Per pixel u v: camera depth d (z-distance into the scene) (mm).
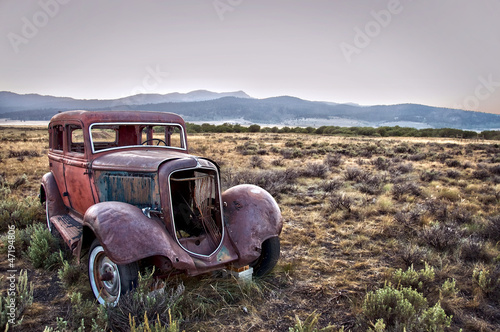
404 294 3754
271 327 3475
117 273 3512
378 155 24594
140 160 4258
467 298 4145
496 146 34469
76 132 5391
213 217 4430
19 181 10570
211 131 76938
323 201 9078
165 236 3639
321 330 3168
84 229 3777
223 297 3910
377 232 6527
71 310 3590
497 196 9781
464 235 6273
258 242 4230
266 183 10469
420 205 8219
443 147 33594
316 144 32406
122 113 5117
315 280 4570
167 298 3488
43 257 4840
